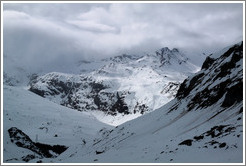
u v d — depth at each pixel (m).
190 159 48.91
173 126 89.44
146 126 105.94
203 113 86.50
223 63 104.38
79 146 126.56
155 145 64.38
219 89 91.25
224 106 80.00
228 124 58.19
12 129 102.38
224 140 51.81
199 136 57.88
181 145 57.22
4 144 91.81
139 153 60.81
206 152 50.22
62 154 127.38
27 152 94.62
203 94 99.06
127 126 118.12
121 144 97.75
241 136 50.72
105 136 120.12
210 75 110.38
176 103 115.50
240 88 77.06
